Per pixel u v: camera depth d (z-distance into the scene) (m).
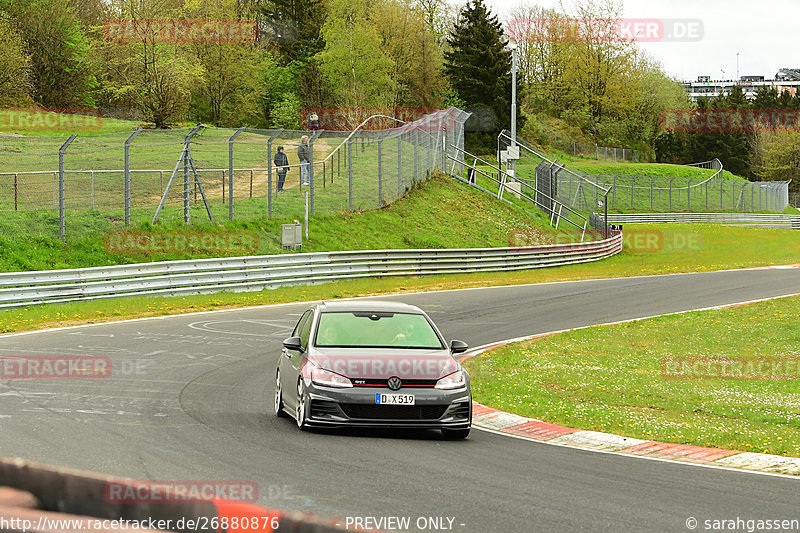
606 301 59.62
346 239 73.88
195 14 173.12
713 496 15.86
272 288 59.94
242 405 24.92
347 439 20.34
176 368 31.12
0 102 129.38
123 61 141.25
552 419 25.56
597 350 40.62
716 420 26.58
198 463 16.66
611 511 14.23
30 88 135.62
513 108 108.69
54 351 33.56
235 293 57.16
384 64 185.88
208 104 179.25
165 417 22.08
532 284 69.50
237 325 43.72
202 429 20.64
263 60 188.75
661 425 24.88
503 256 78.88
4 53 130.00
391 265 69.44
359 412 20.72
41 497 4.76
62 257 56.41
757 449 21.95
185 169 66.50
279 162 79.44
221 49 176.62
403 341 22.78
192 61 165.38
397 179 93.19
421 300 57.41
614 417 25.83
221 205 75.00
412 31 199.25
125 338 37.94
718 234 137.12
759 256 102.62
